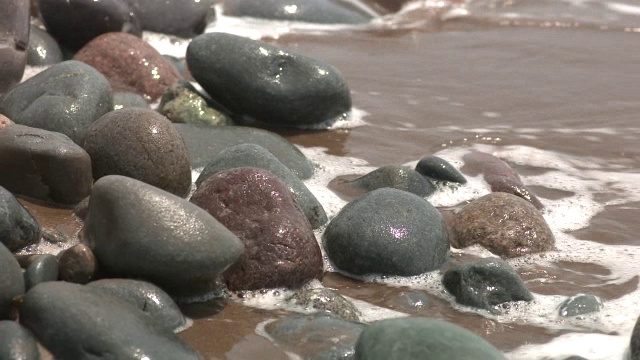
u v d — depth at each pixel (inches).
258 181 583.2
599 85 984.3
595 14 1250.6
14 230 556.4
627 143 838.5
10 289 480.7
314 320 514.0
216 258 517.3
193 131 751.7
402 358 452.4
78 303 462.9
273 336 507.5
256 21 1171.3
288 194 588.7
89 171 628.4
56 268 516.4
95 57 865.5
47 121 685.9
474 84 976.9
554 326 540.1
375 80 976.9
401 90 949.8
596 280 597.6
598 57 1080.2
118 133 645.3
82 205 611.2
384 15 1221.1
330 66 826.8
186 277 519.2
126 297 495.5
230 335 509.4
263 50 808.9
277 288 557.0
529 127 867.4
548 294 577.3
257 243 560.4
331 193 704.4
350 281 587.8
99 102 706.8
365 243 590.2
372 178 709.3
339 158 776.9
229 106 825.5
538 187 746.2
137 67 857.5
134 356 449.4
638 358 490.0
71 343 452.4
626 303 568.4
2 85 792.9
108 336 452.4
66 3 908.6
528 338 526.9
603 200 725.9
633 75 1018.7
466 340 464.4
